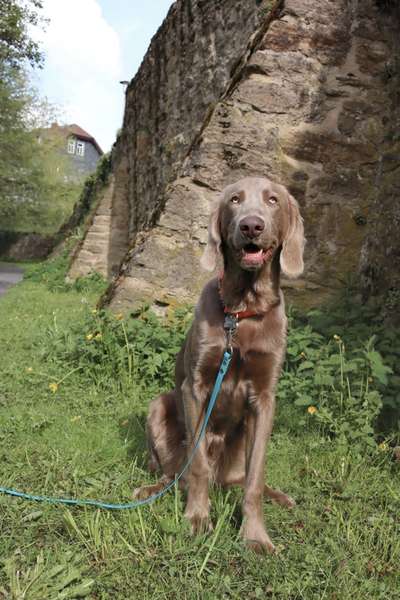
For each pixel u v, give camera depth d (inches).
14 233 505.7
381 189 76.9
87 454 44.3
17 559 30.5
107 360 66.7
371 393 48.2
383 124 79.4
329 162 78.5
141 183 183.5
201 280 77.8
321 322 67.6
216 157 77.7
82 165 1024.2
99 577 29.2
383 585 29.3
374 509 37.4
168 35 150.6
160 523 33.1
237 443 40.4
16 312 122.8
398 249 70.3
